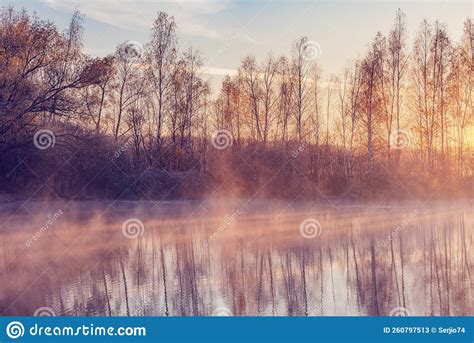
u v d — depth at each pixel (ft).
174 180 103.40
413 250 49.88
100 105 104.42
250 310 30.94
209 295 34.12
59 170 98.32
